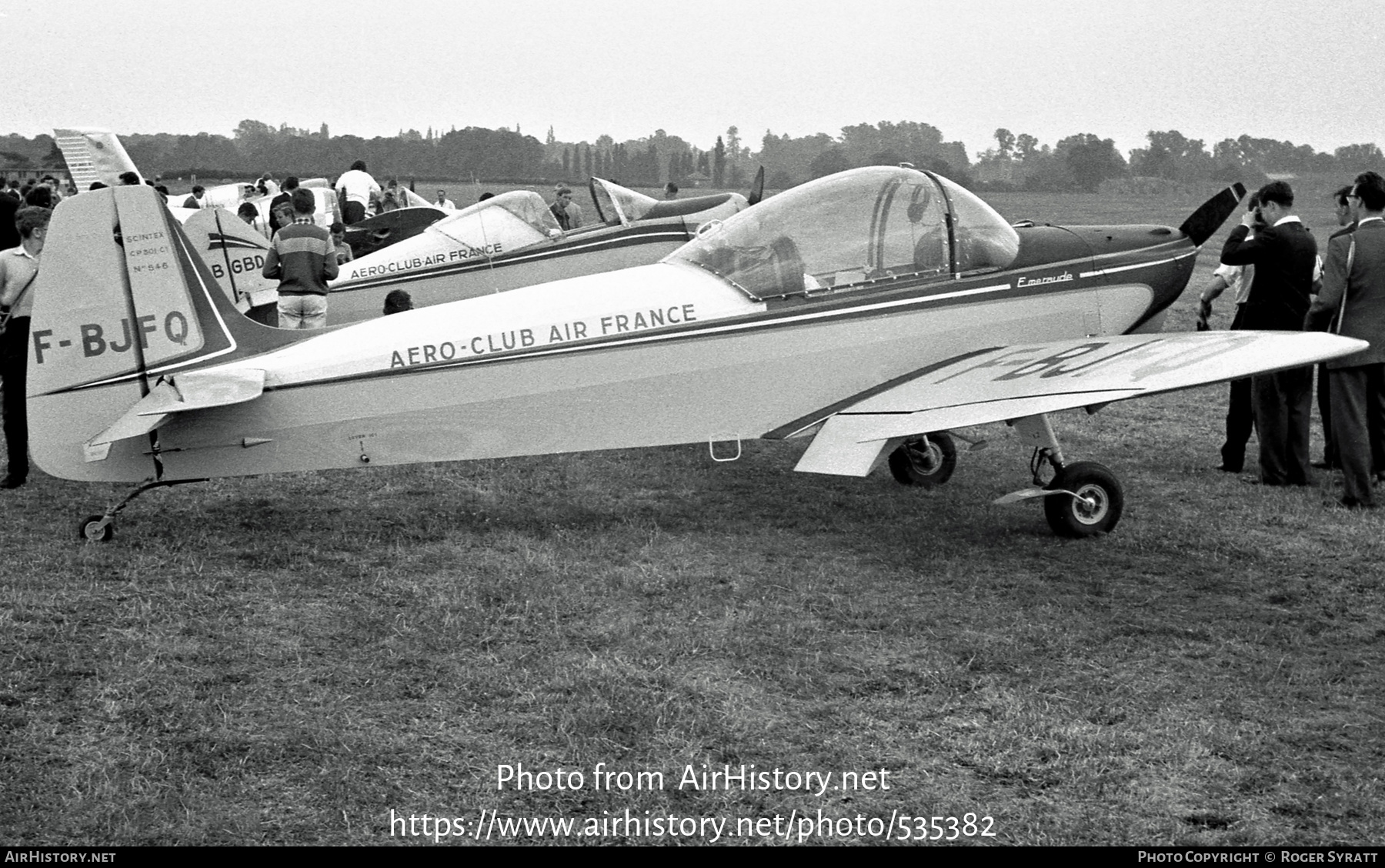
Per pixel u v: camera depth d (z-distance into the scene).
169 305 6.07
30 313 7.22
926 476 7.82
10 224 9.45
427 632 4.91
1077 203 67.50
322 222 18.86
